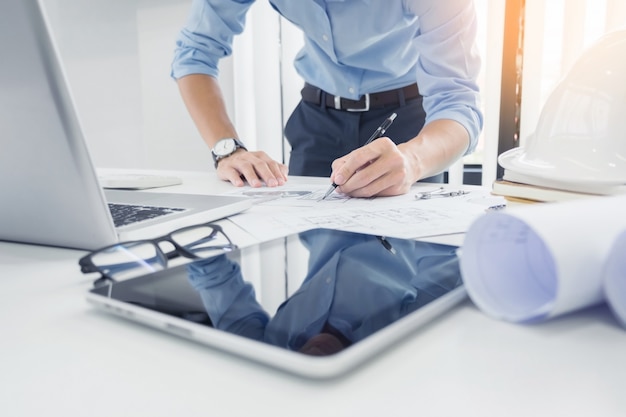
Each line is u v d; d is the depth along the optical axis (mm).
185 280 319
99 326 275
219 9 1131
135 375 218
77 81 2318
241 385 207
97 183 393
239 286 303
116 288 304
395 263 348
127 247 405
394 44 1107
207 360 230
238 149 1002
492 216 263
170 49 2158
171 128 2246
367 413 184
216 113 1098
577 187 460
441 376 210
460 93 931
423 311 252
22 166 395
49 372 223
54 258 432
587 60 491
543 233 233
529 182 500
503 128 1785
